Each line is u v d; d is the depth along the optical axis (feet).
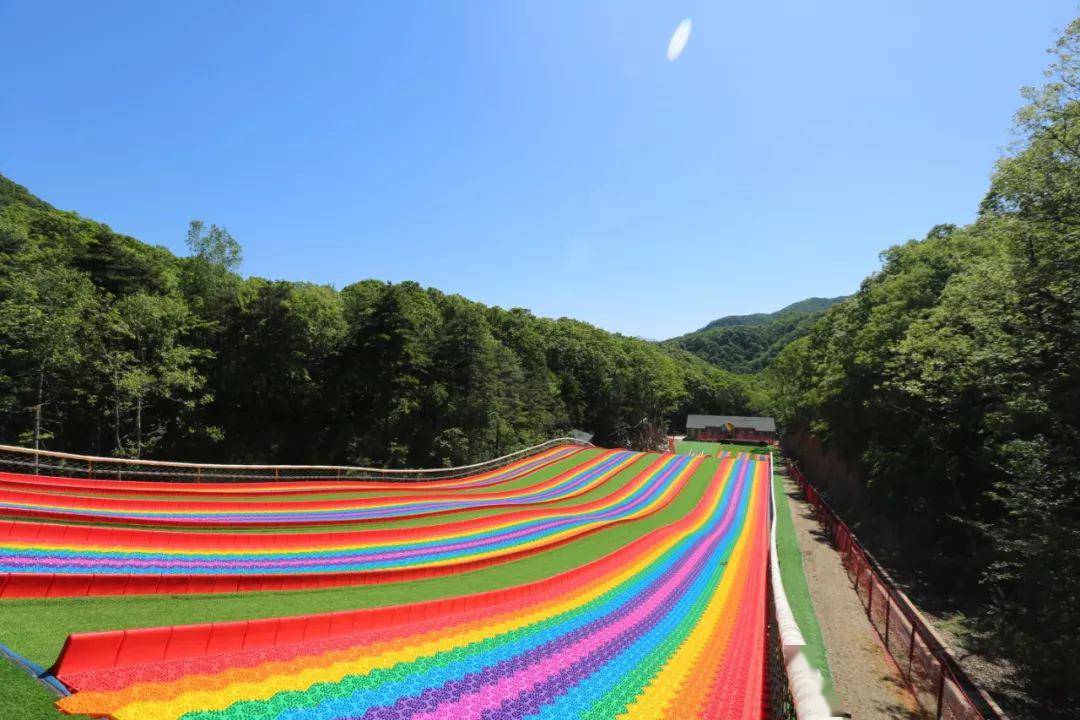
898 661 56.18
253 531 58.59
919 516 103.40
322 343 168.14
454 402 191.11
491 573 57.21
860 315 156.35
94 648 20.90
